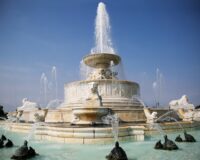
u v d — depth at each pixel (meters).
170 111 22.94
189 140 12.49
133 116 19.30
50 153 9.59
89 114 14.30
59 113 21.08
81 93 22.72
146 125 15.62
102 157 8.71
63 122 20.02
